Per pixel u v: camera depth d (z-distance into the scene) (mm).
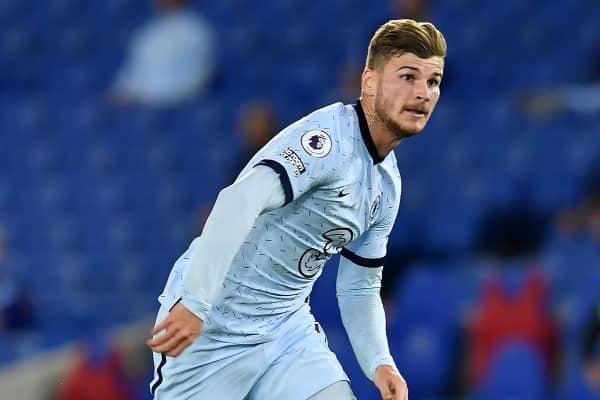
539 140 37812
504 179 37125
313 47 46094
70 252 43875
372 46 14398
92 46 51250
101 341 36312
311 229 14688
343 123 14359
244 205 13406
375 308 16234
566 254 32469
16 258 44094
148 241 42938
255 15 47844
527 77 41219
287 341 15438
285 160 13773
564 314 30016
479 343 29859
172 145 44844
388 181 14984
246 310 15164
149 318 37844
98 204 44625
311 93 44000
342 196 14414
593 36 41438
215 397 15352
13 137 47688
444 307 31344
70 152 46406
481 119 39094
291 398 15164
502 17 42875
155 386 15695
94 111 47156
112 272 42406
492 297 29969
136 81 46531
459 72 42031
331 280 30984
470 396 29422
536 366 28516
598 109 38062
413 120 14250
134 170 44906
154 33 46406
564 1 42562
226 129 44406
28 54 51938
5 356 38719
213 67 46344
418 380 30688
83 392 33688
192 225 42469
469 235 35312
